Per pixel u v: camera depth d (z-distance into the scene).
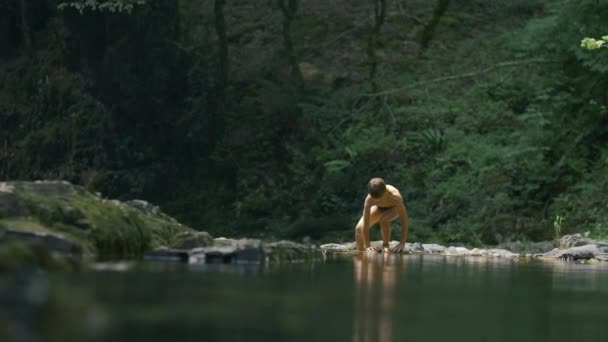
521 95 23.88
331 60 26.52
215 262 7.10
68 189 7.22
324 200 22.39
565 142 22.25
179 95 24.23
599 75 22.11
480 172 21.86
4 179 25.39
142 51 23.41
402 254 11.85
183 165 24.31
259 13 28.16
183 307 3.89
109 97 24.00
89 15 23.11
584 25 21.84
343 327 3.62
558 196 21.34
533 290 5.87
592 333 3.79
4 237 6.08
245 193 23.55
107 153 24.09
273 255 7.93
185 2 27.38
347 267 7.64
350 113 24.64
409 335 3.51
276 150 24.33
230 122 24.69
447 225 20.77
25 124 25.94
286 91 24.91
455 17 27.38
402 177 22.47
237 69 26.05
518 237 19.83
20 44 27.67
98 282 4.57
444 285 5.98
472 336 3.57
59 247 6.25
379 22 26.08
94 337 2.82
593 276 7.65
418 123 23.97
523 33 24.09
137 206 8.91
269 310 3.99
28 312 2.79
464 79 24.94
